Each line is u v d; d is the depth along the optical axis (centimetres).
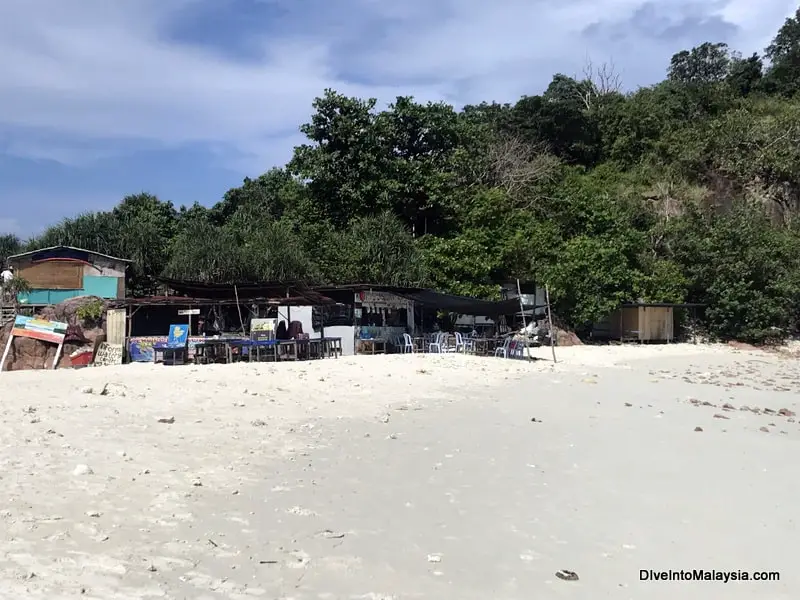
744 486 888
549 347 3528
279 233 3691
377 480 858
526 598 526
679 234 4594
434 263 3694
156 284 3797
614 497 820
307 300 2555
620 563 612
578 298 3844
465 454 1027
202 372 1822
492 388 1859
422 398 1616
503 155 4988
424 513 731
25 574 482
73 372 1842
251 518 679
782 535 704
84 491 710
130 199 5075
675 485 884
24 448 862
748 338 4253
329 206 4188
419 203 4212
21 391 1357
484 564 594
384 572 561
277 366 2045
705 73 9019
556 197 4662
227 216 5284
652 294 4112
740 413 1562
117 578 498
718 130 6112
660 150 6319
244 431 1113
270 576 534
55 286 3294
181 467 853
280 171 5881
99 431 1009
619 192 5606
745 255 4247
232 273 3359
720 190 5859
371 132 4150
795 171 5694
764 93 7700
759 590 566
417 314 3431
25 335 2317
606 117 6775
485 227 3888
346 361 2267
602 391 1873
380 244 3575
